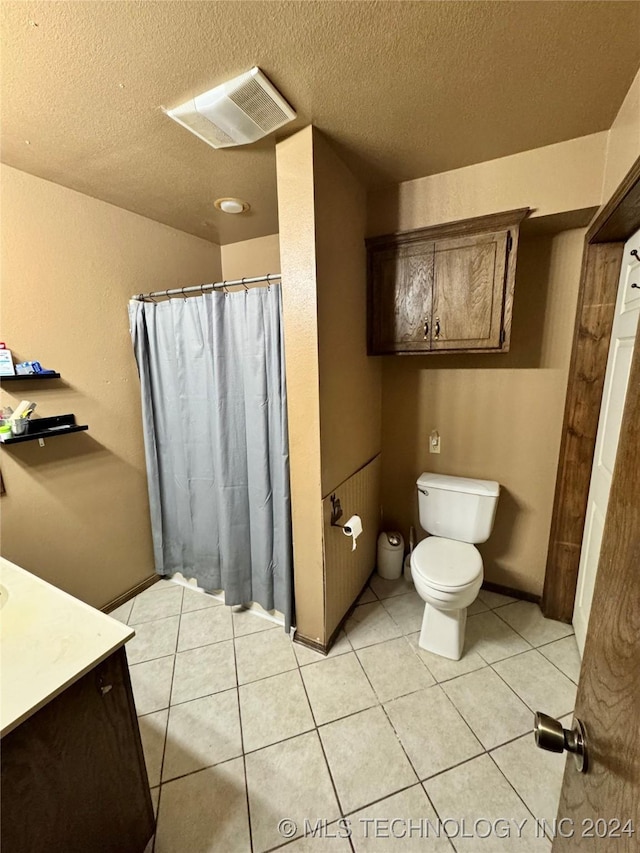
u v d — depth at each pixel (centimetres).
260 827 113
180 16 91
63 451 187
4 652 85
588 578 175
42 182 171
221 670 171
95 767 90
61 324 182
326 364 160
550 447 201
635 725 44
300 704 153
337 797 121
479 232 167
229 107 122
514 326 198
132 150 149
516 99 125
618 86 119
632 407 53
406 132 142
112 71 108
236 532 199
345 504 190
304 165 139
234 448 192
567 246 181
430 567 177
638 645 46
